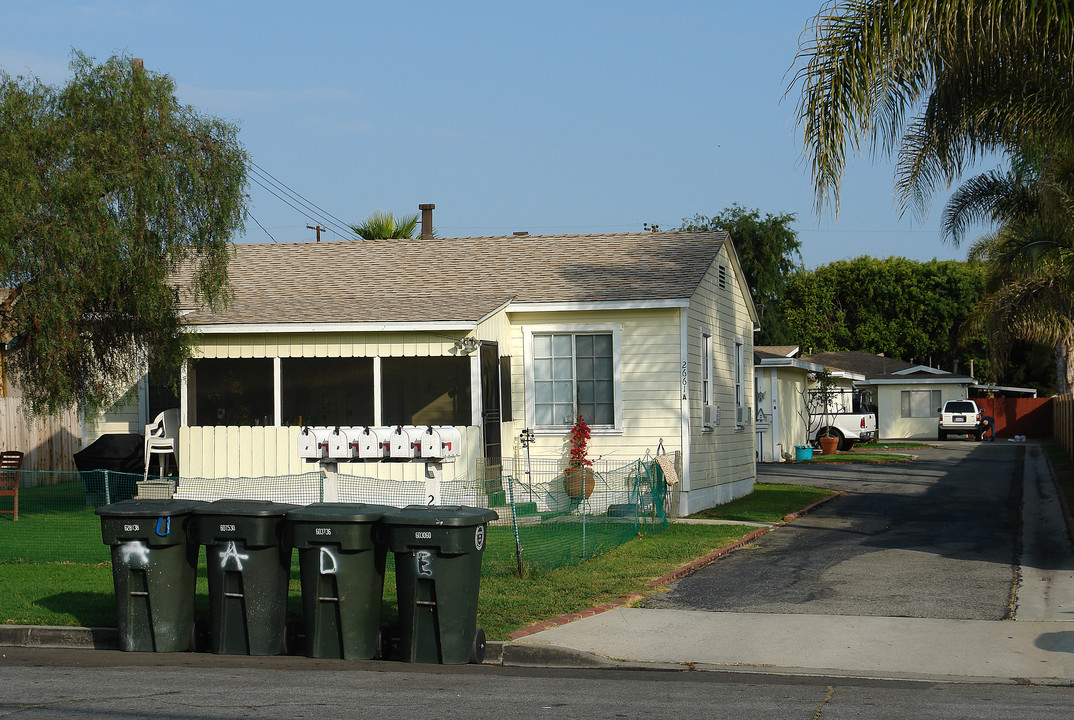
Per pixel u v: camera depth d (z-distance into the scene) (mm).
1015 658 8305
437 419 18422
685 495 17812
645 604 10375
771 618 9727
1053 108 14156
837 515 18453
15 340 16094
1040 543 14594
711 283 20141
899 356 63156
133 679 7859
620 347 18156
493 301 17875
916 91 13078
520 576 11586
